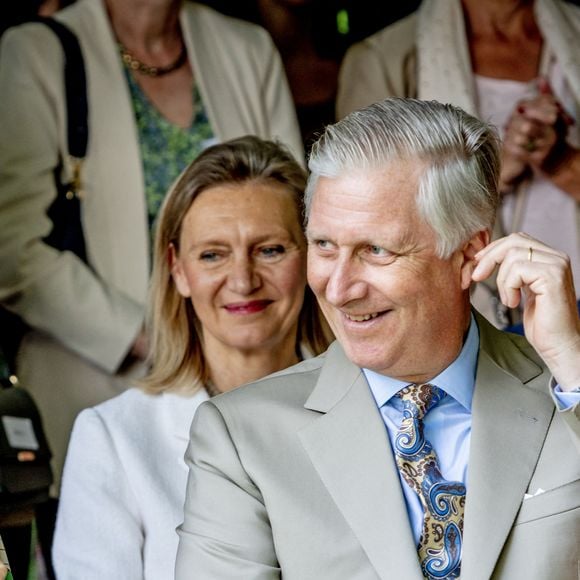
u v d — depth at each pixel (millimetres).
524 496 9211
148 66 16594
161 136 16594
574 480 9219
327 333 13070
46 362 16188
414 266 9133
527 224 17422
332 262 9219
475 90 17469
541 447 9406
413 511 9266
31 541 14594
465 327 9688
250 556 9297
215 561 9320
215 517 9438
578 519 9141
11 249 16172
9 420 15031
